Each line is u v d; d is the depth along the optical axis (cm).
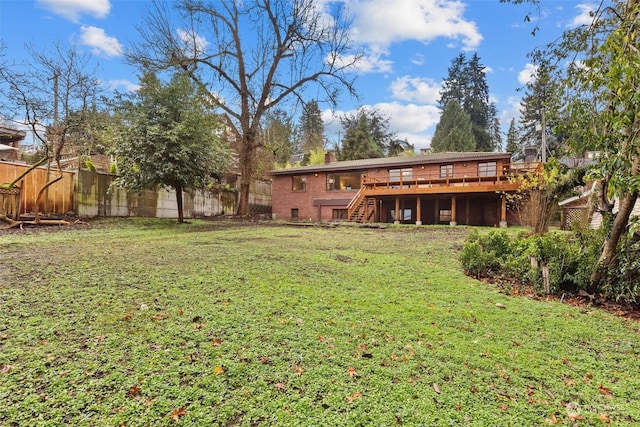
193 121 1205
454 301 438
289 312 362
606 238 549
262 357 266
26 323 302
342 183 2175
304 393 227
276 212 2366
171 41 1634
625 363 297
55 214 1133
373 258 685
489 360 286
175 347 273
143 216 1452
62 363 243
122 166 1161
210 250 680
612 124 405
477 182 1630
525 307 439
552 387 253
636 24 410
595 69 468
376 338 315
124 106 1139
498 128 4447
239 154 2245
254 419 200
